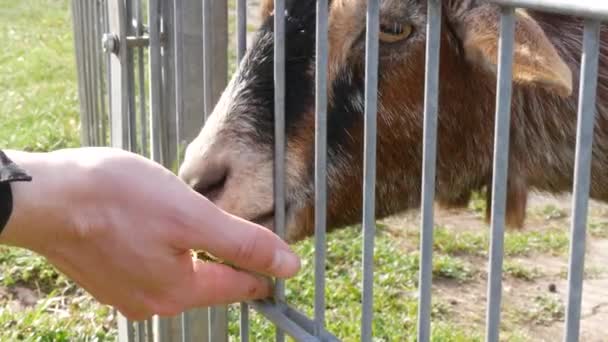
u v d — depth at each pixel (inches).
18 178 21.9
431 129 22.6
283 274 25.0
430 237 23.0
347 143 33.2
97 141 74.5
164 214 23.6
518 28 28.4
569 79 27.2
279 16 25.9
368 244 24.5
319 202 25.6
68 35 146.3
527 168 37.2
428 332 23.5
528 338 54.6
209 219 24.0
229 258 24.4
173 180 24.0
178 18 32.0
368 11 23.4
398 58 33.1
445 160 35.3
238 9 29.5
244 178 30.5
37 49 135.4
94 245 23.6
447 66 33.5
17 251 62.6
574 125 36.6
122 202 23.4
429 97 22.5
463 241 69.3
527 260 67.0
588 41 19.3
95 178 23.2
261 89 31.2
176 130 36.1
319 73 24.9
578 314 20.0
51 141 91.7
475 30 31.1
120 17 37.9
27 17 161.5
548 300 59.8
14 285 59.1
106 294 24.6
